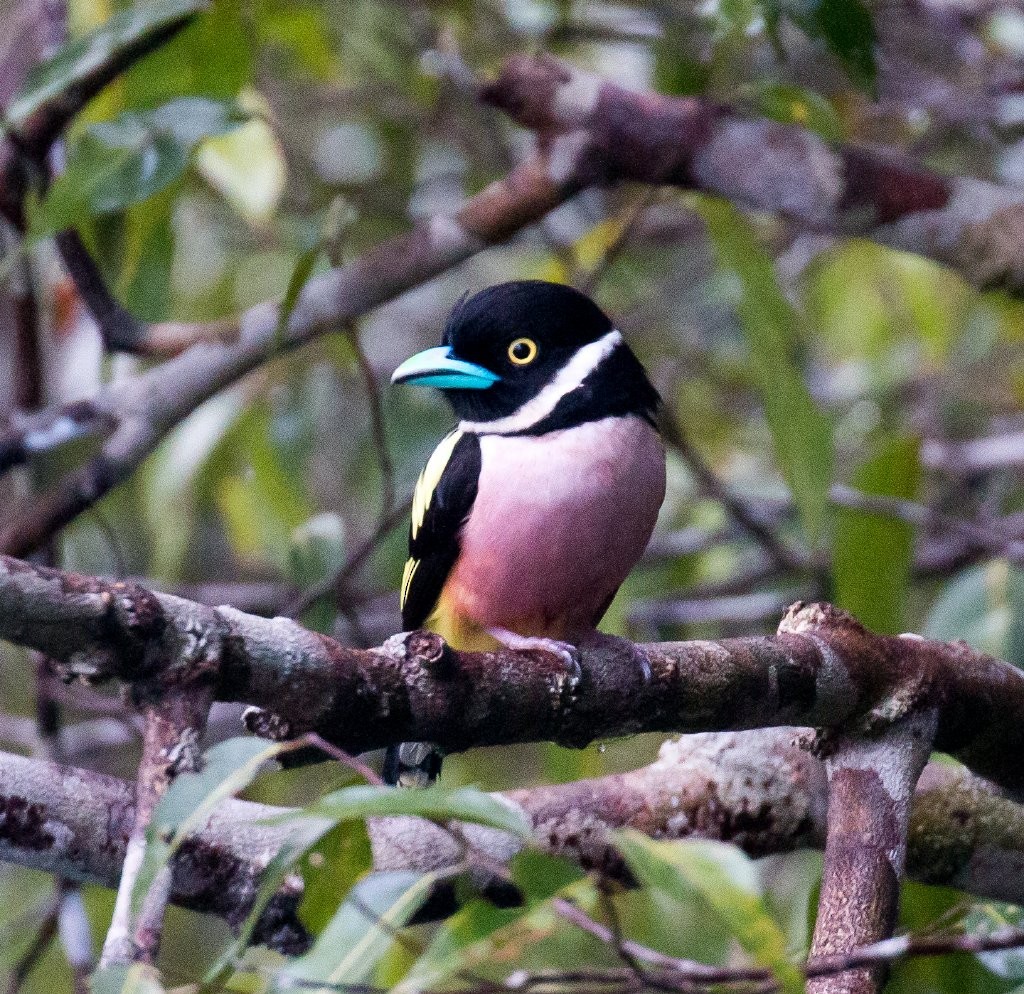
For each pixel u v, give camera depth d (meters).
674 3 12.39
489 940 4.47
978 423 15.08
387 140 13.70
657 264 15.05
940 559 13.46
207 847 6.76
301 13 12.38
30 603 4.98
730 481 14.51
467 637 8.42
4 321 12.27
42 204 8.53
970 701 7.00
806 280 14.88
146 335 10.34
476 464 8.08
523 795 7.50
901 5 12.82
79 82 9.81
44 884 11.38
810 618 7.00
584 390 8.05
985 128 13.25
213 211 14.34
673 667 6.45
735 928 4.26
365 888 5.07
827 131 9.59
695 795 7.59
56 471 11.89
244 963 5.10
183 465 12.27
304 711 5.62
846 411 14.62
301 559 10.71
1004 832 7.79
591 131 9.95
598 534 7.86
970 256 9.91
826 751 6.91
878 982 6.03
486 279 15.58
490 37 13.22
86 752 13.40
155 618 5.18
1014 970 7.12
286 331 10.28
